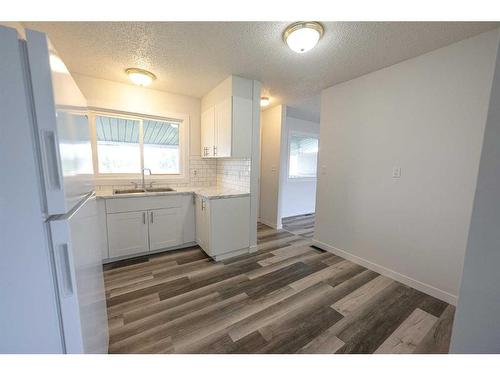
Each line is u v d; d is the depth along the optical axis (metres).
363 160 2.46
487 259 0.77
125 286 2.05
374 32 1.62
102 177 2.86
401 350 1.37
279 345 1.39
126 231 2.54
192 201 2.96
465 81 1.69
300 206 5.34
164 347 1.37
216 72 2.40
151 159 3.21
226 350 1.35
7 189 0.63
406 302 1.85
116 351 1.33
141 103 2.90
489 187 0.75
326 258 2.72
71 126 0.81
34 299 0.70
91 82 2.58
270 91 3.01
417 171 2.00
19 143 0.62
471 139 1.68
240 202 2.74
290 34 1.60
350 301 1.86
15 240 0.66
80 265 0.83
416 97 1.98
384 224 2.29
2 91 0.60
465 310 0.84
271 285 2.09
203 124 3.32
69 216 0.74
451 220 1.81
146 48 1.90
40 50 0.62
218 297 1.90
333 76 2.46
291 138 5.08
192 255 2.76
